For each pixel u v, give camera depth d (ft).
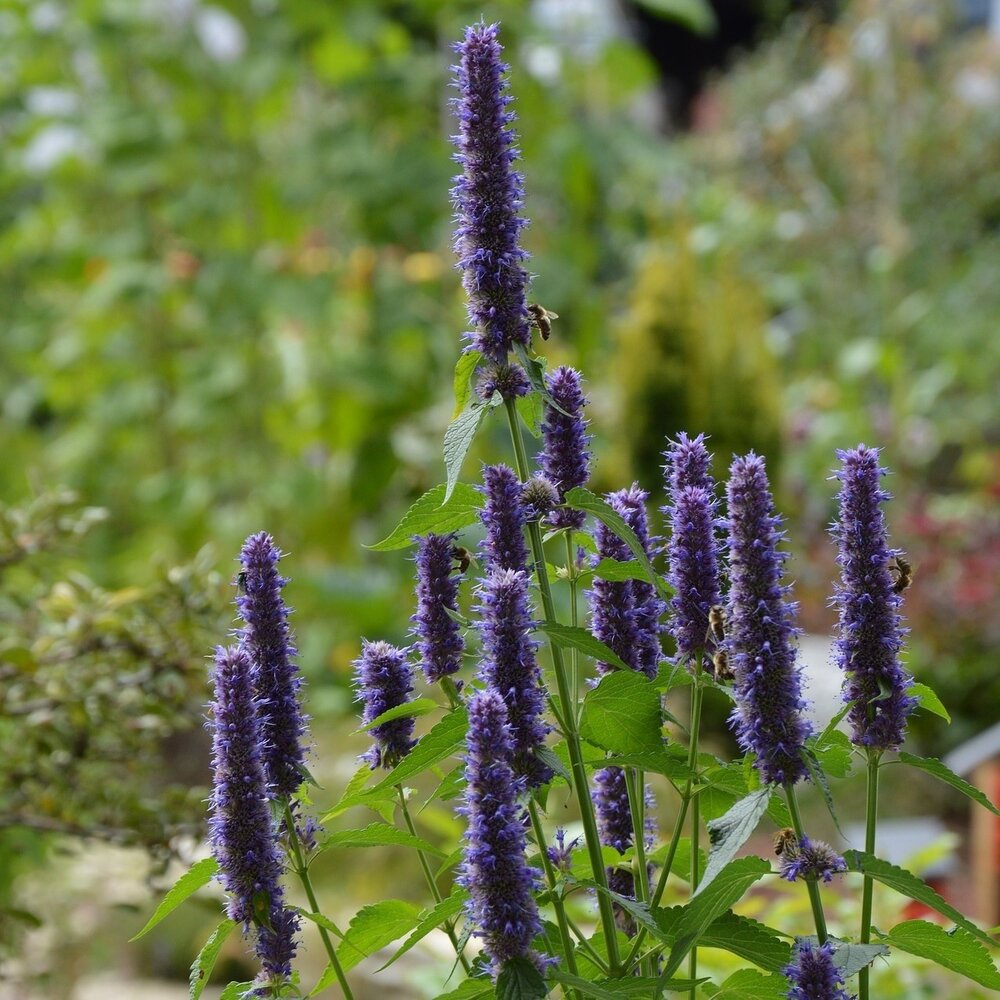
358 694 7.27
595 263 27.73
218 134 26.37
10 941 13.34
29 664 11.99
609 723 6.89
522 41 24.95
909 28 42.32
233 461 27.89
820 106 47.24
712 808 7.89
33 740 12.26
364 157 25.36
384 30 25.20
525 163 25.84
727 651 6.72
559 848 7.09
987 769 19.76
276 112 26.37
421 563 7.12
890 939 6.44
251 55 25.54
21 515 12.69
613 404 27.07
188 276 26.78
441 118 26.48
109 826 12.07
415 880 20.06
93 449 29.37
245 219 26.71
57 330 30.71
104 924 21.34
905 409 34.24
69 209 29.27
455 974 11.68
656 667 7.30
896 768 27.50
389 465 26.17
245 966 20.85
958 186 43.57
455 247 6.72
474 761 5.82
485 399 6.71
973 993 10.61
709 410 26.78
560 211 29.09
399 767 6.53
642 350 26.76
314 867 20.57
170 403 29.35
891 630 6.34
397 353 26.22
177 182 27.22
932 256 42.22
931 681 29.94
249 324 26.40
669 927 6.61
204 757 25.31
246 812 6.39
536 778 6.29
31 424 36.91
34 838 12.99
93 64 27.66
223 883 6.47
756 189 46.65
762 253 42.86
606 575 6.95
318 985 7.14
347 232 27.48
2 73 27.27
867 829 6.39
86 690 11.94
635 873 7.63
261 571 6.76
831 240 43.24
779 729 6.13
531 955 5.84
